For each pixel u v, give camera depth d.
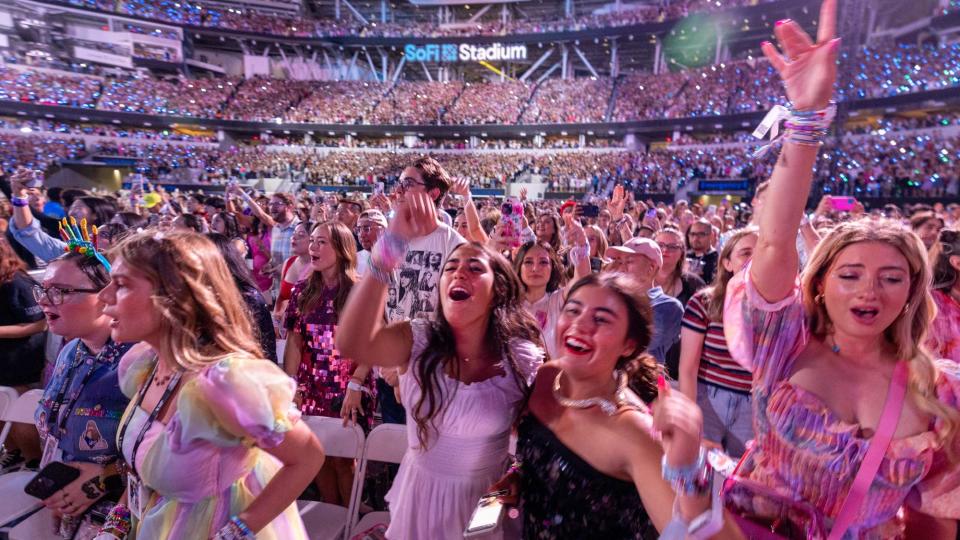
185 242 1.69
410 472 1.92
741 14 35.28
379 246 1.72
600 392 1.61
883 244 1.43
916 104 25.52
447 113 42.72
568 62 48.19
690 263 6.05
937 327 2.82
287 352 3.76
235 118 42.06
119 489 2.07
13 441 3.69
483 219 7.45
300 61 49.69
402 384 1.94
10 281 3.58
